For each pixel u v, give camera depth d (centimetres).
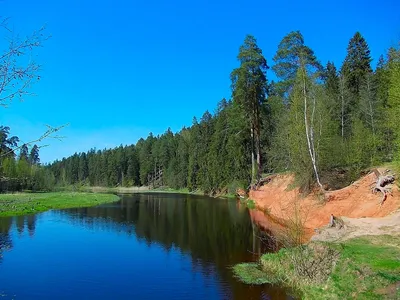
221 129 7362
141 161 12319
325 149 2986
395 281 1091
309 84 3020
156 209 4528
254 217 3478
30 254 2102
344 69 5116
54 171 14888
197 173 8662
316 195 2825
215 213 3928
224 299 1330
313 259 1466
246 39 4694
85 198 6172
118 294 1431
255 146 5200
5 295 1437
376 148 3116
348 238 1706
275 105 4472
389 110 2170
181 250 2164
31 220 3522
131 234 2731
